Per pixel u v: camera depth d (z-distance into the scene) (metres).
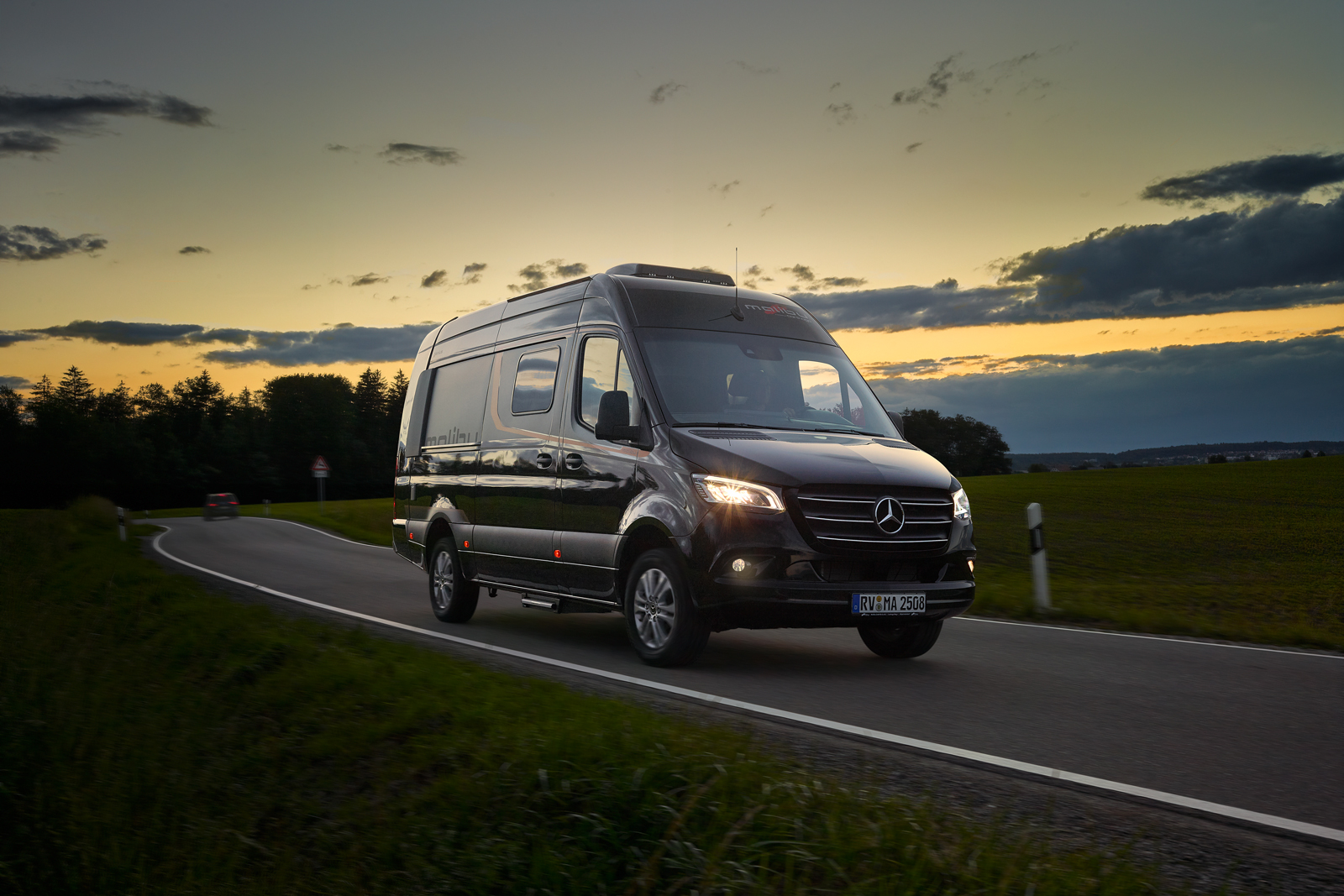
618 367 8.04
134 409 153.50
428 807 3.86
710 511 6.88
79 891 3.49
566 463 8.34
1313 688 6.66
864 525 6.88
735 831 3.31
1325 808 4.08
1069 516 30.77
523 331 9.57
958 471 104.31
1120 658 7.93
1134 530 26.28
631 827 3.49
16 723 5.20
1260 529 26.56
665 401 7.60
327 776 4.44
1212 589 14.08
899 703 6.11
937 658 7.93
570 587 8.30
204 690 6.10
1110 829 3.79
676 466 7.21
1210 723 5.59
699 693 6.32
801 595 6.69
